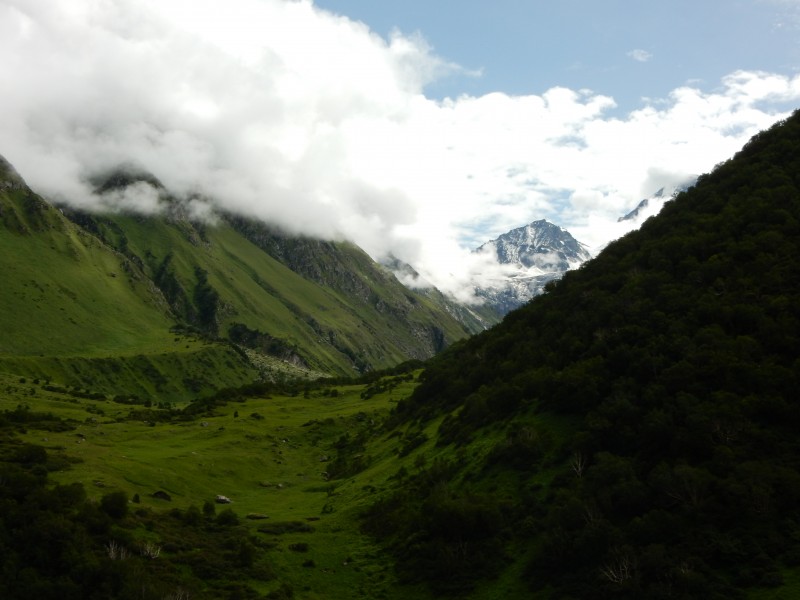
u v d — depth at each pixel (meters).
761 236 100.75
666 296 102.12
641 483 68.25
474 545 76.12
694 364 81.06
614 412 81.25
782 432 67.44
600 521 65.69
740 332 85.56
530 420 98.75
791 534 56.81
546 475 83.56
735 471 63.56
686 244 113.81
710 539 58.97
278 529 90.75
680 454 70.81
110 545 66.12
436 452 112.31
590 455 80.81
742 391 73.62
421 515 85.62
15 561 59.34
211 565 71.56
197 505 100.12
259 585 70.12
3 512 65.19
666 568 57.38
